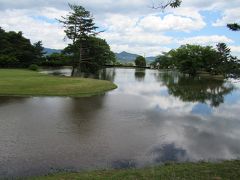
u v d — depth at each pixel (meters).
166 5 10.16
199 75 89.31
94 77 64.75
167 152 14.34
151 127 19.36
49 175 10.76
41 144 14.82
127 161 12.90
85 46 58.75
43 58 113.25
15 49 96.31
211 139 16.97
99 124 19.58
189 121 21.72
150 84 53.12
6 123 18.95
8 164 12.15
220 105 30.23
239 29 12.80
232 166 11.19
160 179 9.35
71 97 31.66
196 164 11.88
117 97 33.25
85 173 10.77
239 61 14.58
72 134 16.84
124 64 157.88
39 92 32.91
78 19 57.12
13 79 42.41
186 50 87.00
